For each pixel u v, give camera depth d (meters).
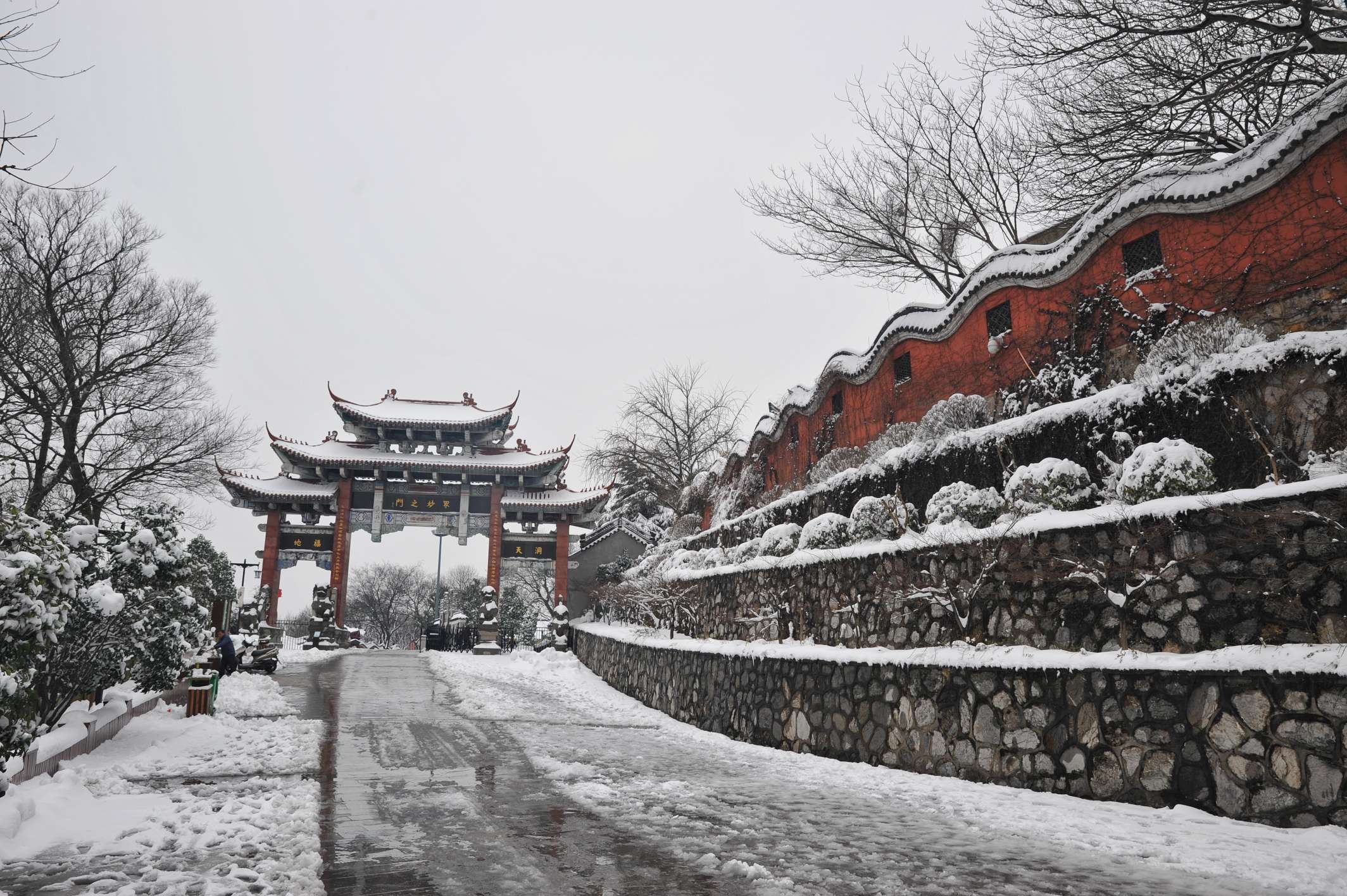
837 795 8.73
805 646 12.84
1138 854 6.06
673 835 6.98
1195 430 9.96
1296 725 6.43
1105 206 14.66
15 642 7.09
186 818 7.40
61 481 21.08
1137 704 7.57
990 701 8.98
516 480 43.53
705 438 49.97
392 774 9.93
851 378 22.66
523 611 48.72
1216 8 13.29
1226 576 7.34
